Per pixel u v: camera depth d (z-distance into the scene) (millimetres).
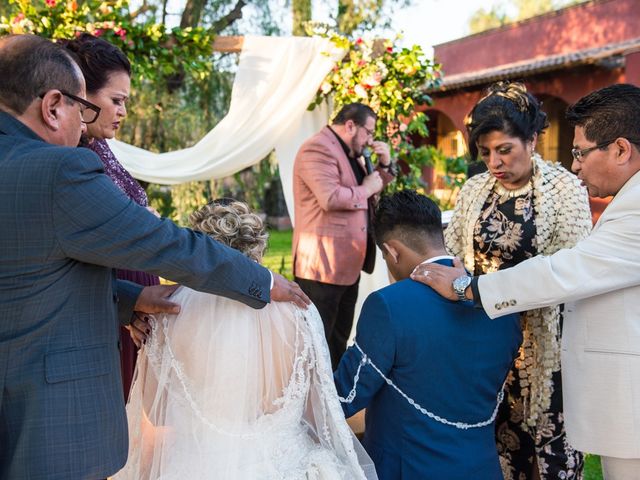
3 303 1269
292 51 4207
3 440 1291
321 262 3467
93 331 1357
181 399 1513
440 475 1634
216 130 4332
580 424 1707
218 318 1503
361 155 3656
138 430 1652
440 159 4758
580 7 11000
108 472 1363
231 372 1468
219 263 1423
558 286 1619
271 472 1481
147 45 4074
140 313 1628
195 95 7465
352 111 3498
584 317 1708
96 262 1325
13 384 1274
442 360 1640
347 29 10297
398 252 1797
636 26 10234
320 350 1585
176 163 4402
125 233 1308
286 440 1546
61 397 1287
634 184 1610
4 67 1310
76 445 1299
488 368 1700
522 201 2070
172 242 1366
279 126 4297
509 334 1748
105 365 1377
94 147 2205
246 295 1466
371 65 4156
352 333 4535
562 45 11367
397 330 1625
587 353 1692
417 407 1656
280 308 1563
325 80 4309
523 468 2250
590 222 2051
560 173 2066
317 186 3373
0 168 1262
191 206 5969
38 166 1257
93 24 3941
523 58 12039
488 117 1936
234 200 1703
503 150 1956
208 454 1464
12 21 3934
